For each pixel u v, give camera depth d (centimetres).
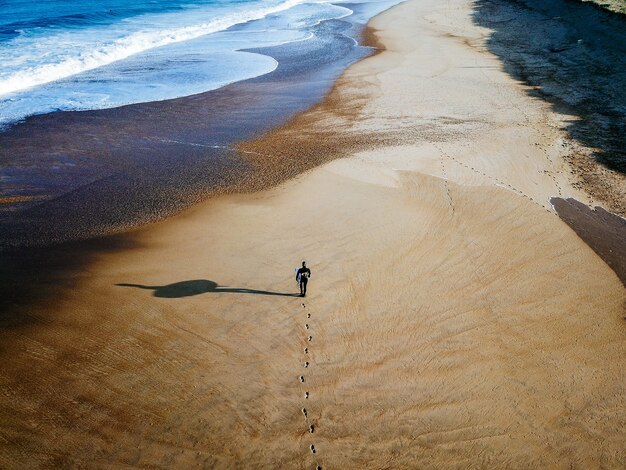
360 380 1310
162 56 4578
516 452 1143
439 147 2688
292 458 1122
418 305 1566
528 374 1330
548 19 5338
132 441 1139
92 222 2033
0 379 1277
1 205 2134
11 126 2958
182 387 1270
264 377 1308
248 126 3039
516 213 2058
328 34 5459
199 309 1527
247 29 5769
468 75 3912
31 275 1691
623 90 3425
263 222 2016
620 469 1107
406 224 1983
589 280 1673
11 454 1104
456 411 1233
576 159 2552
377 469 1108
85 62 4147
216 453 1123
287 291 1616
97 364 1329
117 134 2892
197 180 2380
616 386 1297
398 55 4534
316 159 2583
